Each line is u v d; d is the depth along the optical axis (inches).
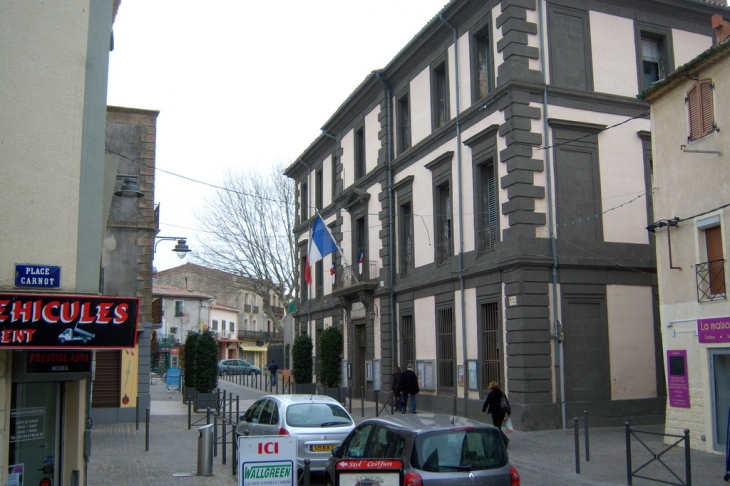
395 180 1083.3
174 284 3201.3
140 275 905.5
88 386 416.8
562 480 498.6
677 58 885.2
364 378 1184.8
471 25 883.4
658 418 794.8
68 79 350.9
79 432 379.6
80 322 327.9
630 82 849.5
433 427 331.0
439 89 974.4
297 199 1603.1
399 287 1056.8
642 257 820.6
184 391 1191.6
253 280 1839.3
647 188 836.6
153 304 955.3
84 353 359.3
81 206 350.9
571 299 778.8
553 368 757.3
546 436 700.0
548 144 792.9
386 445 342.3
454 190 906.7
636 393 791.7
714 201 593.0
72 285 340.8
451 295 908.0
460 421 347.6
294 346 1253.7
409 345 1043.3
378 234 1125.7
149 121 942.4
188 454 617.6
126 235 908.6
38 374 343.6
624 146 832.9
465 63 895.7
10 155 332.8
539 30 809.5
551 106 801.6
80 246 348.2
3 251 326.6
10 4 341.4
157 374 2331.4
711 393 586.2
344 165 1288.1
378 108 1135.6
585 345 776.3
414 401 880.3
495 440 333.4
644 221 830.5
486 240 842.2
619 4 856.9
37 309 320.5
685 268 622.5
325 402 510.3
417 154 1012.5
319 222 1131.3
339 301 1278.3
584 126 808.9
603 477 504.4
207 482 490.3
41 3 348.5
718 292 585.6
